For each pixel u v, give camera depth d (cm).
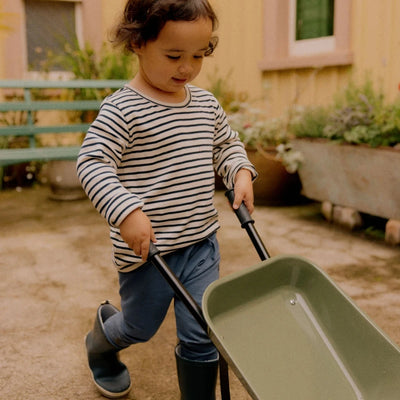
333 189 392
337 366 132
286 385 126
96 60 543
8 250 352
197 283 156
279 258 142
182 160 150
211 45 154
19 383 201
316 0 488
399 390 121
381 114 354
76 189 490
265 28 525
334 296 137
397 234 347
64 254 343
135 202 129
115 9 564
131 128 145
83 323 248
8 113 539
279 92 527
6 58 544
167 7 129
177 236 151
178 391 196
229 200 158
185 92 157
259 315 136
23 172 549
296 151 415
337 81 464
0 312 259
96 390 197
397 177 335
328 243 358
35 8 555
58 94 558
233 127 471
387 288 282
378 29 419
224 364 128
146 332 164
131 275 158
